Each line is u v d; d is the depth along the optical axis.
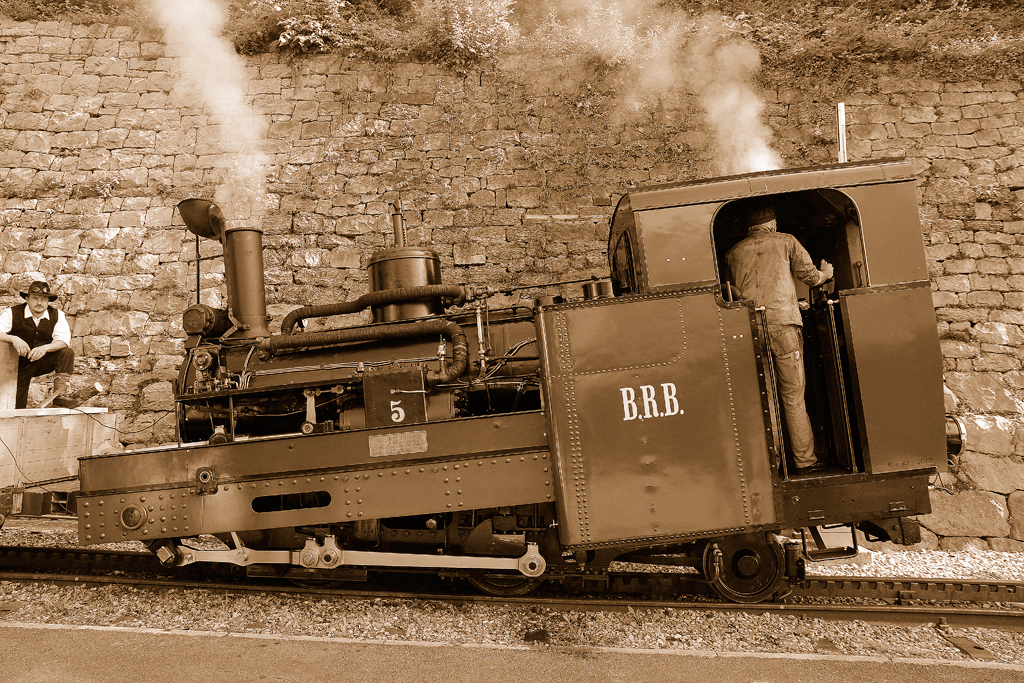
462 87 7.21
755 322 3.31
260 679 2.72
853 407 3.37
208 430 4.11
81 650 3.00
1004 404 5.91
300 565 3.76
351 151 7.04
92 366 6.50
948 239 6.40
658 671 2.83
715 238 4.32
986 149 6.67
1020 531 5.49
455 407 3.81
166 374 6.46
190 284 6.70
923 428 3.28
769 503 3.21
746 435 3.23
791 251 3.59
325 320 6.50
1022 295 6.21
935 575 4.57
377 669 2.83
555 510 3.60
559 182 6.85
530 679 2.74
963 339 6.15
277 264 6.70
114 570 4.33
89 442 5.26
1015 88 6.81
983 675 2.83
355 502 3.39
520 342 3.94
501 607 3.66
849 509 3.26
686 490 3.19
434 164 6.95
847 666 2.90
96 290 6.69
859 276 3.46
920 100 6.89
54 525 5.46
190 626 3.34
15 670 2.78
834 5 7.27
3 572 4.16
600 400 3.24
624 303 3.30
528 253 6.65
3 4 7.40
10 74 7.31
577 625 3.41
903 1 7.11
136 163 7.07
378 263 4.27
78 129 7.16
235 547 3.73
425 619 3.48
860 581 3.95
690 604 3.65
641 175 6.87
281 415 3.94
